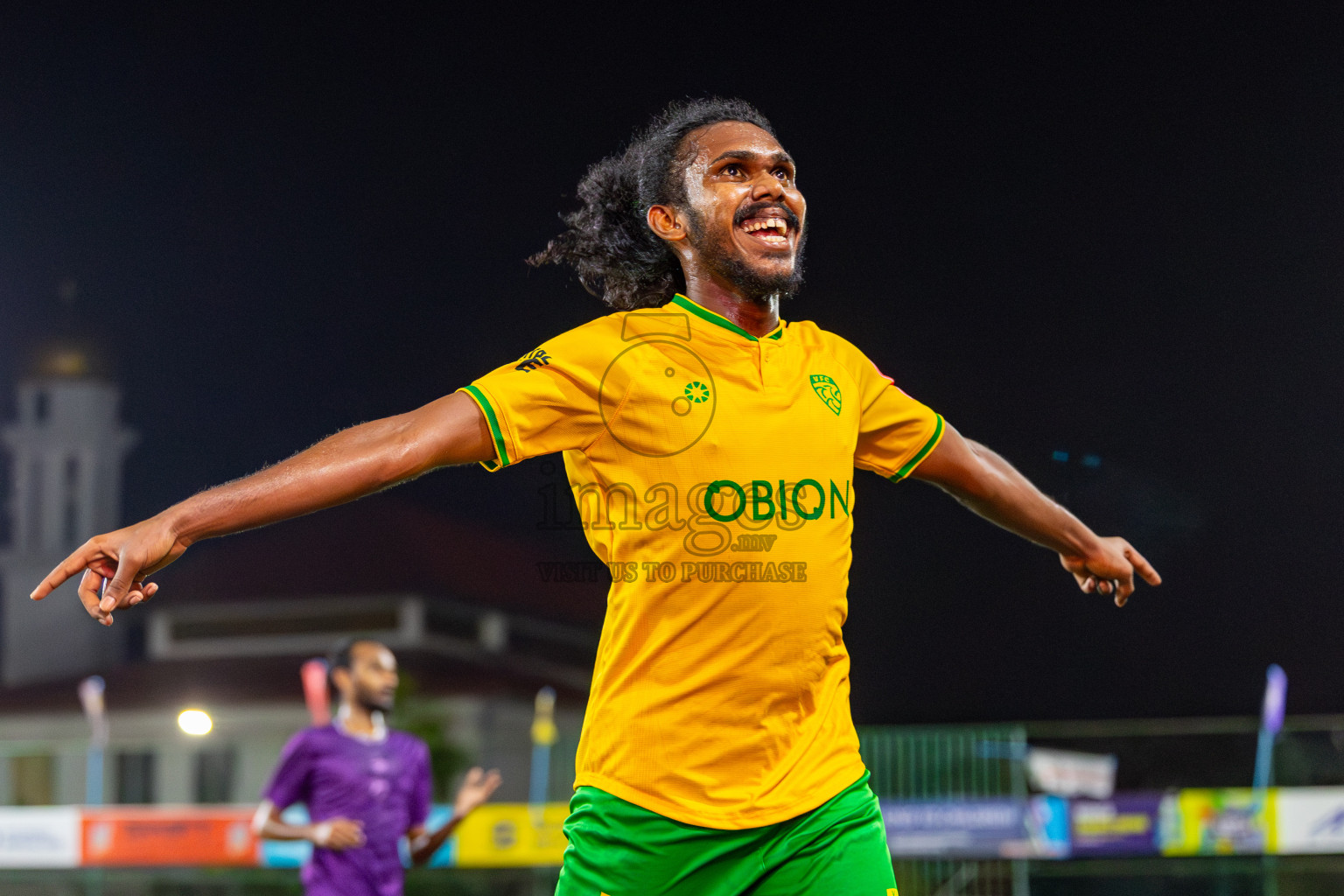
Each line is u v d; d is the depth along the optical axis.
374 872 6.00
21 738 22.72
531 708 20.39
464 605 24.47
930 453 2.72
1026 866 9.23
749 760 2.36
